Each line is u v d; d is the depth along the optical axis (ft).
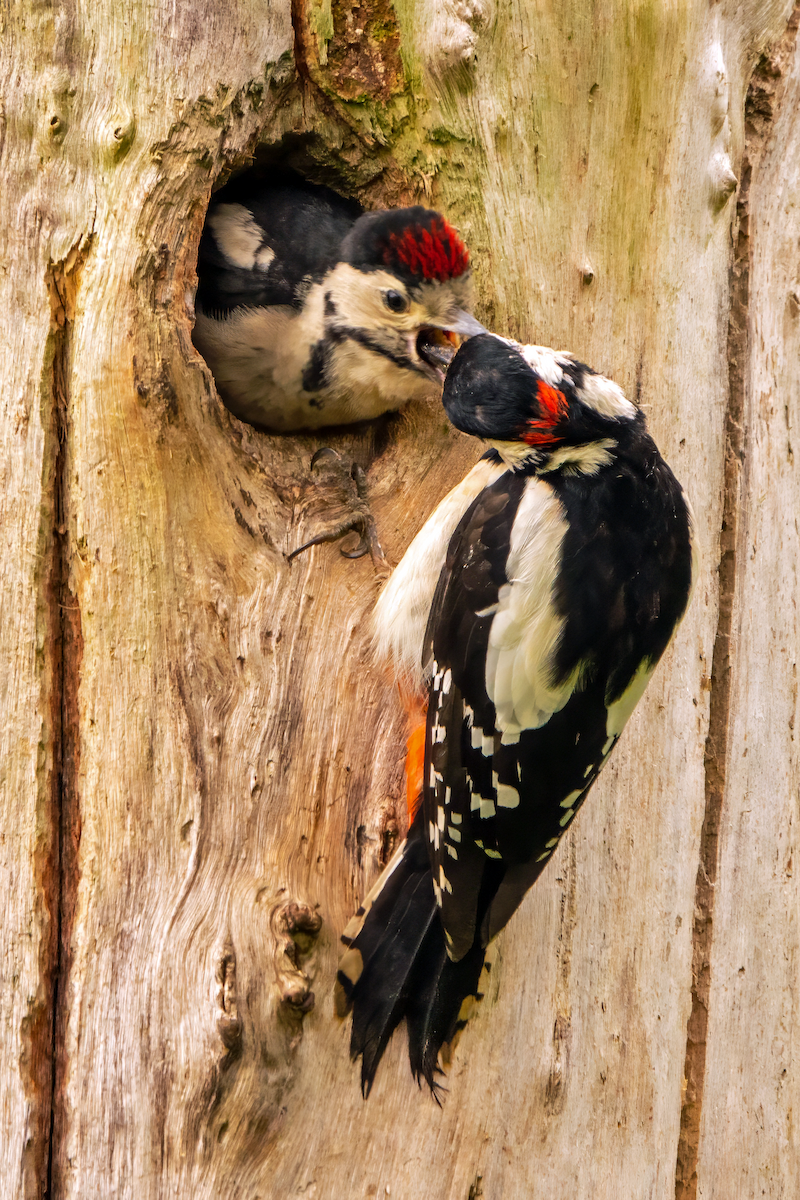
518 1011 16.43
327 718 16.12
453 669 15.55
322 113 17.80
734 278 20.84
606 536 15.34
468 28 17.62
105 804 14.84
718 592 19.95
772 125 21.38
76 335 15.43
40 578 15.12
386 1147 15.10
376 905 15.47
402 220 17.54
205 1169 14.11
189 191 16.02
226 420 16.19
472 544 15.85
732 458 20.33
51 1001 14.51
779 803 20.45
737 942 19.63
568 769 15.21
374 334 18.15
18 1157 14.05
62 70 15.61
